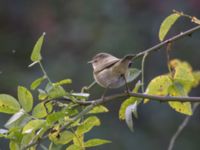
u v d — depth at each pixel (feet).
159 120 48.73
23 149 16.69
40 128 17.30
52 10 57.41
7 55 55.93
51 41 54.85
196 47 51.42
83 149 17.78
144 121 48.93
